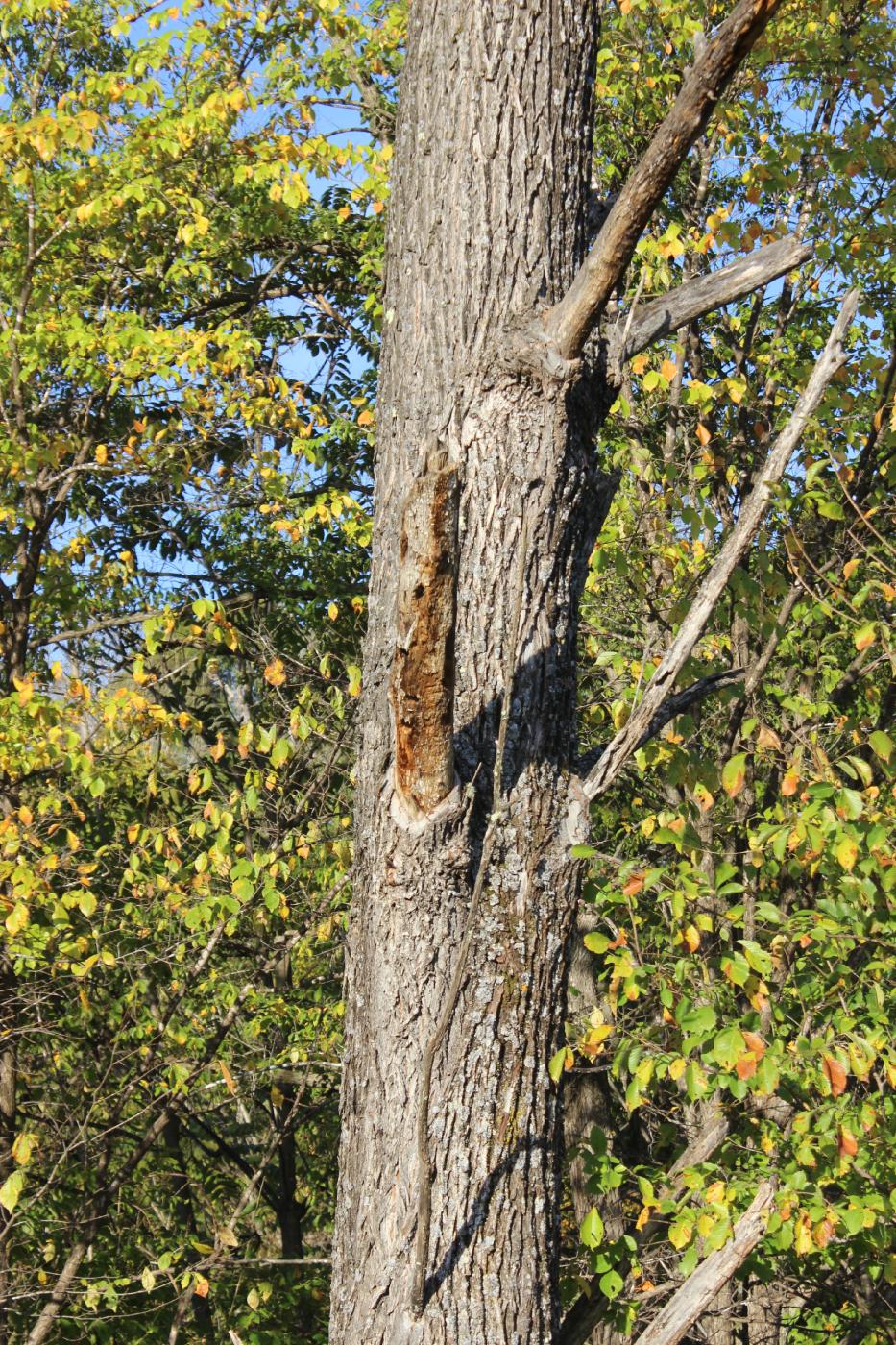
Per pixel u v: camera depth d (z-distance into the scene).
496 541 3.48
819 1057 4.78
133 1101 10.66
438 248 3.62
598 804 8.42
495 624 3.47
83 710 7.65
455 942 3.33
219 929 8.60
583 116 3.75
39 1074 10.23
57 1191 10.42
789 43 7.05
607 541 6.28
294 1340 11.23
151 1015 9.42
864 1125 4.84
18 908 6.87
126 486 11.86
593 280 3.34
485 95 3.63
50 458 8.66
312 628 12.05
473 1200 3.26
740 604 4.77
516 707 3.44
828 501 5.97
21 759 7.25
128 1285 9.59
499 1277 3.24
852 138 6.42
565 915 3.46
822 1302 7.98
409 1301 3.18
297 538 9.80
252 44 10.88
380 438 3.71
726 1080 4.65
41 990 8.61
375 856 3.38
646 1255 5.91
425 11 3.79
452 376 3.55
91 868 7.68
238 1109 14.67
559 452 3.53
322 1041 9.52
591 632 7.23
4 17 9.02
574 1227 9.70
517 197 3.60
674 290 3.72
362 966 3.43
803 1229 4.53
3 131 7.61
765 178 6.45
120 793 10.17
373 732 3.47
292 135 9.22
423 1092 3.03
